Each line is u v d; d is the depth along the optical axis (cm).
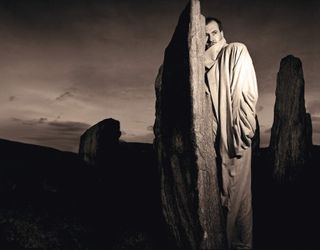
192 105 448
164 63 555
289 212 721
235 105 488
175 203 488
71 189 739
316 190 838
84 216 644
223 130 489
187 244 468
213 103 502
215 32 547
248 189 500
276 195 823
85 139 862
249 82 493
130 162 900
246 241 498
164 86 541
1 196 654
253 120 487
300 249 565
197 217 443
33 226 576
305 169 896
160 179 523
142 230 607
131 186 792
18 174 736
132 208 702
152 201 711
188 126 458
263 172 948
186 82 464
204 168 453
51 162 837
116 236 595
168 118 519
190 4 466
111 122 868
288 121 925
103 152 832
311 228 646
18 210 614
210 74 514
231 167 489
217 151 496
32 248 530
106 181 793
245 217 497
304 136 912
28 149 870
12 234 548
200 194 441
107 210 684
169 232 505
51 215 621
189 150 461
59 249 541
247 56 505
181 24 496
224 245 469
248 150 496
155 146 574
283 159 907
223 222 477
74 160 875
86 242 569
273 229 645
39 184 725
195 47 458
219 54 530
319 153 1036
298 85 934
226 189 488
